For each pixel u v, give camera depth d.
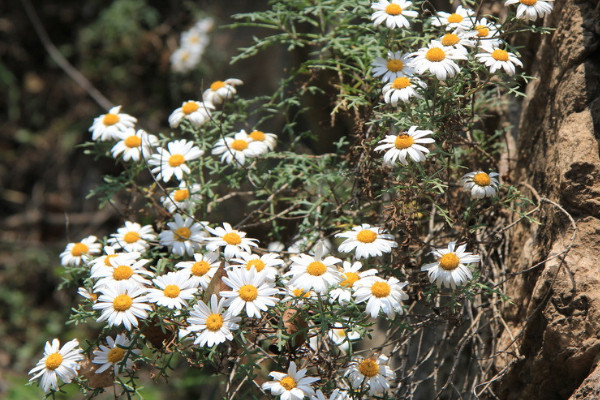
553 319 1.41
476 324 1.47
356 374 1.42
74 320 1.44
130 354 1.43
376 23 1.46
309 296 1.42
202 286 1.43
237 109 1.59
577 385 1.42
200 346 1.40
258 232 1.70
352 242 1.43
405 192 1.44
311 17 1.67
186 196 1.50
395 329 1.47
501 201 1.46
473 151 1.52
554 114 1.47
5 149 2.56
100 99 2.39
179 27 2.38
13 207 2.52
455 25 1.46
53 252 2.40
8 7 2.56
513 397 1.46
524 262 1.47
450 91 1.44
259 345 1.48
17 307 2.30
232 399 1.44
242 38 2.17
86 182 2.49
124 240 1.49
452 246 1.42
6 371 2.11
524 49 1.53
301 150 1.73
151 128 2.34
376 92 1.50
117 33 2.39
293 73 1.61
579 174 1.43
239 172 1.52
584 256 1.42
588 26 1.46
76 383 1.43
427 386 1.51
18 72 2.60
